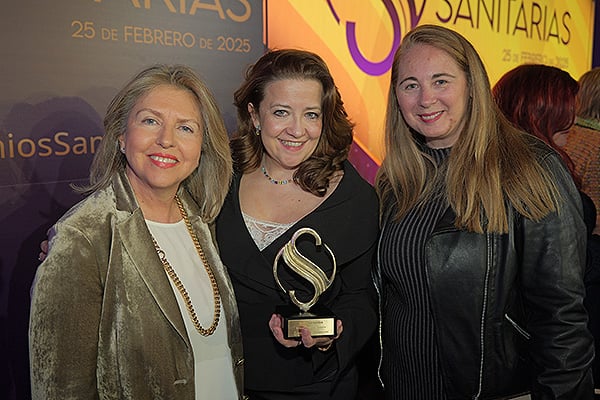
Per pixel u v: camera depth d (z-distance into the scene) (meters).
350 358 1.53
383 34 3.26
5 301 2.04
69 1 2.08
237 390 1.39
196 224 1.42
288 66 1.51
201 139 1.32
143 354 1.17
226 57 2.56
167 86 1.28
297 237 1.46
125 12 2.22
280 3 2.75
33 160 2.05
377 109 3.30
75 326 1.09
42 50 2.03
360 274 1.66
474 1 3.68
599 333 2.01
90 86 2.16
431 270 1.45
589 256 1.98
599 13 4.75
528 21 4.09
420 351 1.54
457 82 1.44
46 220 2.11
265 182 1.67
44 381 1.08
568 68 4.54
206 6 2.46
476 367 1.46
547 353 1.37
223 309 1.37
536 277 1.36
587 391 1.37
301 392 1.57
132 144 1.23
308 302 1.47
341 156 1.66
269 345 1.57
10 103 1.98
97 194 1.23
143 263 1.20
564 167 1.40
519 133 1.49
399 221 1.58
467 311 1.43
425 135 1.50
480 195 1.40
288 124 1.52
